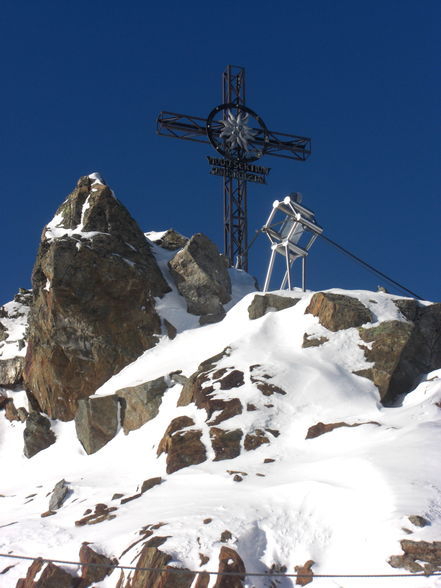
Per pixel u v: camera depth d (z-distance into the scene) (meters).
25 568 21.34
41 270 39.75
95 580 20.14
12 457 36.28
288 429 28.27
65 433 35.81
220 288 40.91
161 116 48.69
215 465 26.47
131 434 32.28
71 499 27.12
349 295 34.84
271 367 30.97
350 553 19.61
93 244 39.06
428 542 18.80
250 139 50.34
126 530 21.64
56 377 36.66
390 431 26.14
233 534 20.31
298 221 38.81
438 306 35.34
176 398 32.19
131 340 37.66
